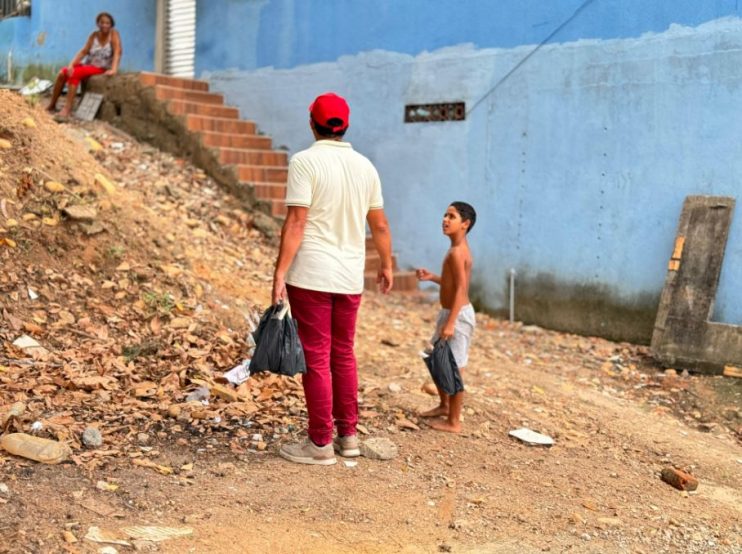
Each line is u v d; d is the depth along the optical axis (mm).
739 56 7680
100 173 7668
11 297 5938
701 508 4816
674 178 8164
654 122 8250
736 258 7773
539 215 9141
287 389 5660
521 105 9203
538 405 6352
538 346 8383
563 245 8969
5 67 15375
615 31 8445
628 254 8492
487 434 5523
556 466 5141
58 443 4180
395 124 10391
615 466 5324
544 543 4047
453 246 5242
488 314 9617
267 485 4230
